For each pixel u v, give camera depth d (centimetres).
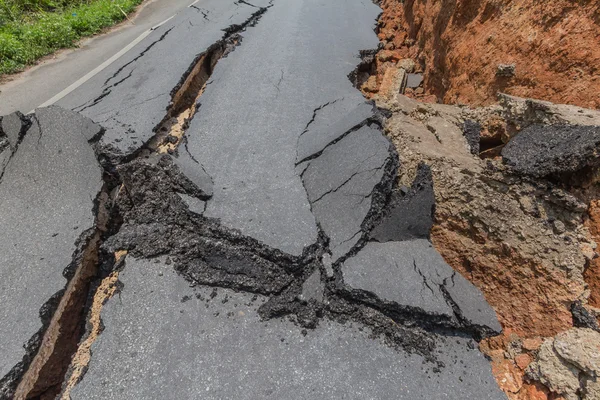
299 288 262
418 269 265
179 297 257
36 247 282
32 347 227
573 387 205
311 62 570
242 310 251
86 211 311
